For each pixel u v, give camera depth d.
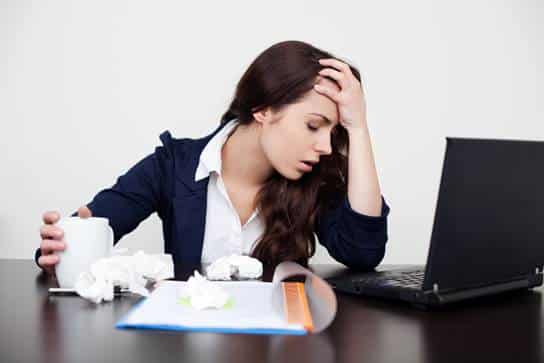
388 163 2.30
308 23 2.27
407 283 0.89
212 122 2.27
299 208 1.56
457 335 0.66
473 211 0.77
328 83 1.37
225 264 1.10
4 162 2.26
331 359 0.56
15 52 2.24
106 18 2.25
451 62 2.29
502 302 0.87
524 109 2.30
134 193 1.54
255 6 2.26
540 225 0.90
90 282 0.86
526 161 0.82
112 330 0.65
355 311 0.79
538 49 2.29
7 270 1.16
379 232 1.30
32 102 2.25
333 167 1.56
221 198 1.62
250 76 1.47
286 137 1.38
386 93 2.29
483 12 2.28
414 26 2.28
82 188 2.26
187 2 2.25
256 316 0.70
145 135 2.27
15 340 0.61
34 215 2.26
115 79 2.26
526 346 0.62
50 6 2.24
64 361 0.54
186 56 2.26
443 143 2.30
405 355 0.58
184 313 0.71
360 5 2.28
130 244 2.25
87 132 2.26
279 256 1.55
